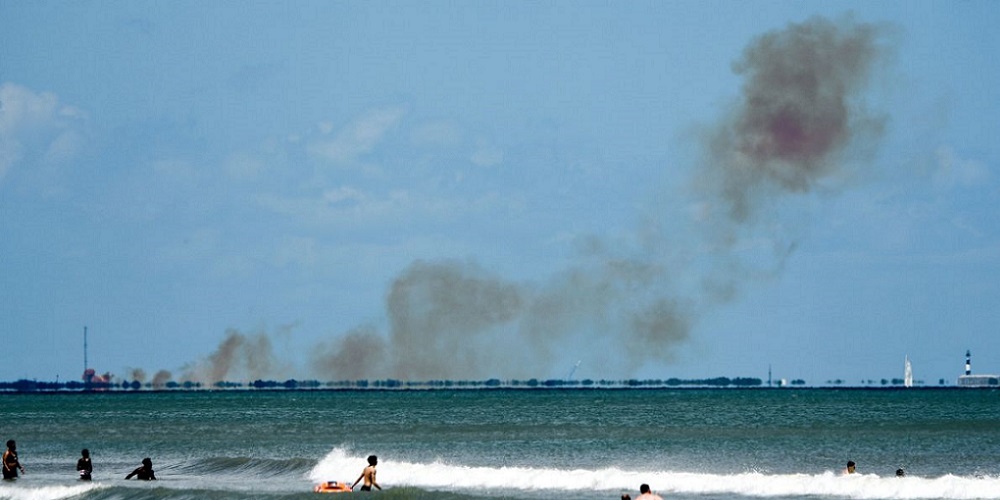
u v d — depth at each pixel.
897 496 188.88
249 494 192.50
